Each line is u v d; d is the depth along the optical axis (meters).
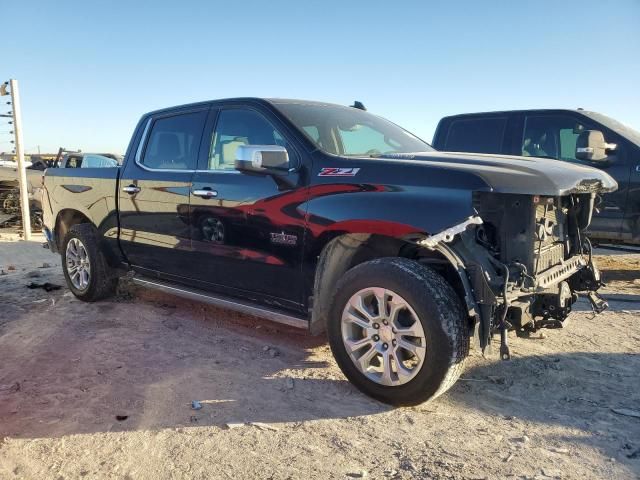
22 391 3.67
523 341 4.66
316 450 2.95
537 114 7.57
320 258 3.78
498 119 7.87
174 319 5.30
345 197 3.65
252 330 4.98
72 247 6.07
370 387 3.53
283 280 4.05
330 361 4.24
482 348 3.25
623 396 3.64
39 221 14.90
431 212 3.27
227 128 4.61
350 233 3.62
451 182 3.29
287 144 4.12
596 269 4.36
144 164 5.25
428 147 4.98
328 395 3.64
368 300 3.60
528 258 3.49
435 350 3.21
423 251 3.71
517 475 2.71
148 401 3.53
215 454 2.91
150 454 2.91
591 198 4.25
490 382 3.84
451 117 8.33
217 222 4.42
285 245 3.96
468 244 3.33
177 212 4.77
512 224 3.49
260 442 3.04
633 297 6.34
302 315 4.05
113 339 4.71
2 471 2.75
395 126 5.16
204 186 4.53
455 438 3.08
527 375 3.96
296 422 3.27
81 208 5.88
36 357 4.30
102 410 3.41
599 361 4.25
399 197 3.42
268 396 3.62
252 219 4.15
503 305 3.29
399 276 3.32
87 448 2.97
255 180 4.18
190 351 4.43
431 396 3.30
